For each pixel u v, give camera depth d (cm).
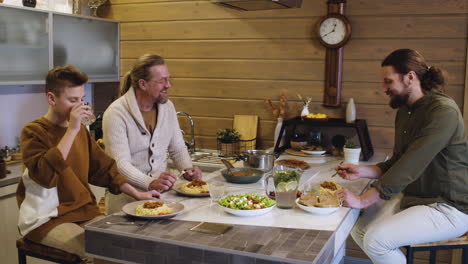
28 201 228
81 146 247
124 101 271
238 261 166
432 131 229
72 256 223
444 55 341
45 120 233
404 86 250
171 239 177
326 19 361
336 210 214
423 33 345
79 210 241
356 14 360
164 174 246
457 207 235
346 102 370
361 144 333
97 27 413
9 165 363
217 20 405
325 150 356
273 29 386
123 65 445
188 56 420
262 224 194
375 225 235
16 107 393
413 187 248
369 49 359
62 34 378
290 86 386
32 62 354
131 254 184
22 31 344
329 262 181
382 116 362
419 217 231
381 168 267
